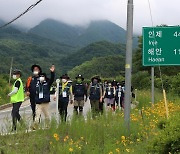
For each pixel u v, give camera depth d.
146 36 17.59
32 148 8.59
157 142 7.68
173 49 17.48
